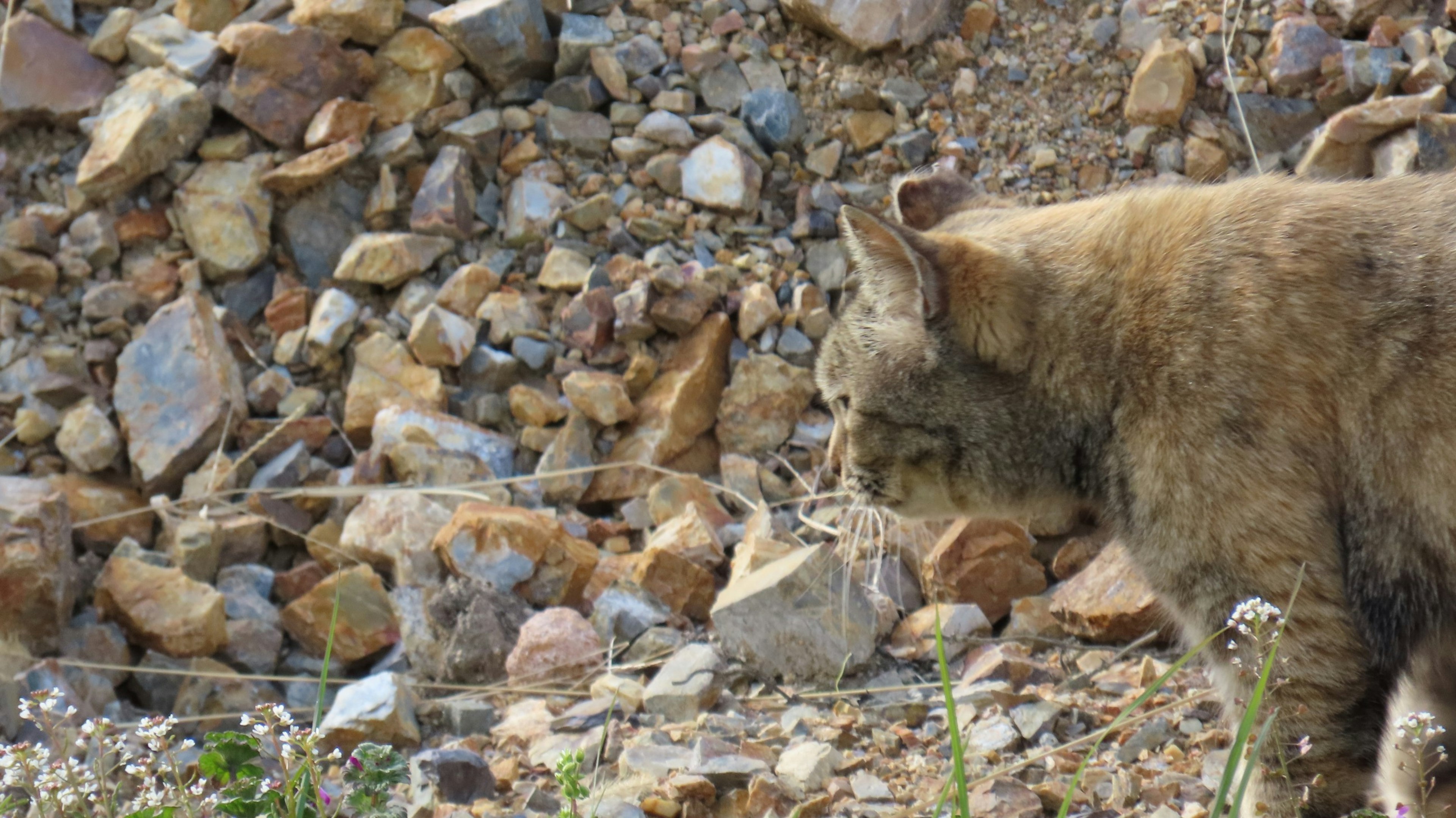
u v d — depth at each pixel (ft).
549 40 48.32
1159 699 30.96
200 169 46.75
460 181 46.14
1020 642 34.60
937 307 25.88
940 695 32.42
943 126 46.55
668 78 47.67
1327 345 22.72
